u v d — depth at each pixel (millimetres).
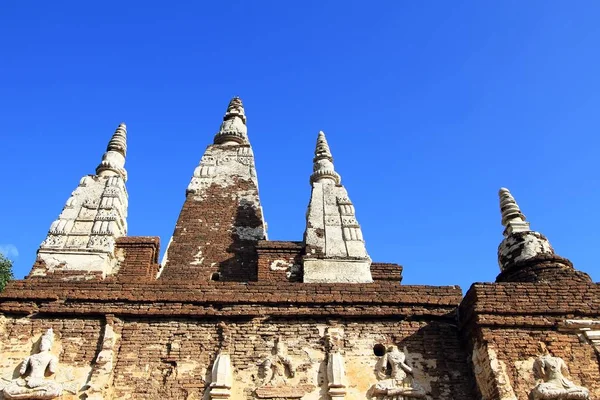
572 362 9773
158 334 10664
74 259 12164
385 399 9961
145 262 12734
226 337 10625
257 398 9961
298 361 10391
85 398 9781
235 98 19812
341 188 14594
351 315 10930
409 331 10883
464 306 10867
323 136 17375
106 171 14688
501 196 14000
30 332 10562
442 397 10109
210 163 16766
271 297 11039
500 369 9648
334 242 13016
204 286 11234
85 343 10500
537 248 12133
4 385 9797
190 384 10086
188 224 14922
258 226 15078
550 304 10359
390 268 13672
